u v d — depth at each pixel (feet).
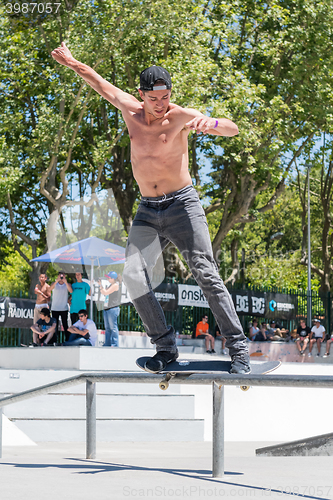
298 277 105.91
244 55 69.62
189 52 61.00
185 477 10.89
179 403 31.83
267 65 71.00
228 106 64.13
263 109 64.54
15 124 65.36
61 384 13.19
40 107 61.98
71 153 68.03
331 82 68.95
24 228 77.41
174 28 60.13
